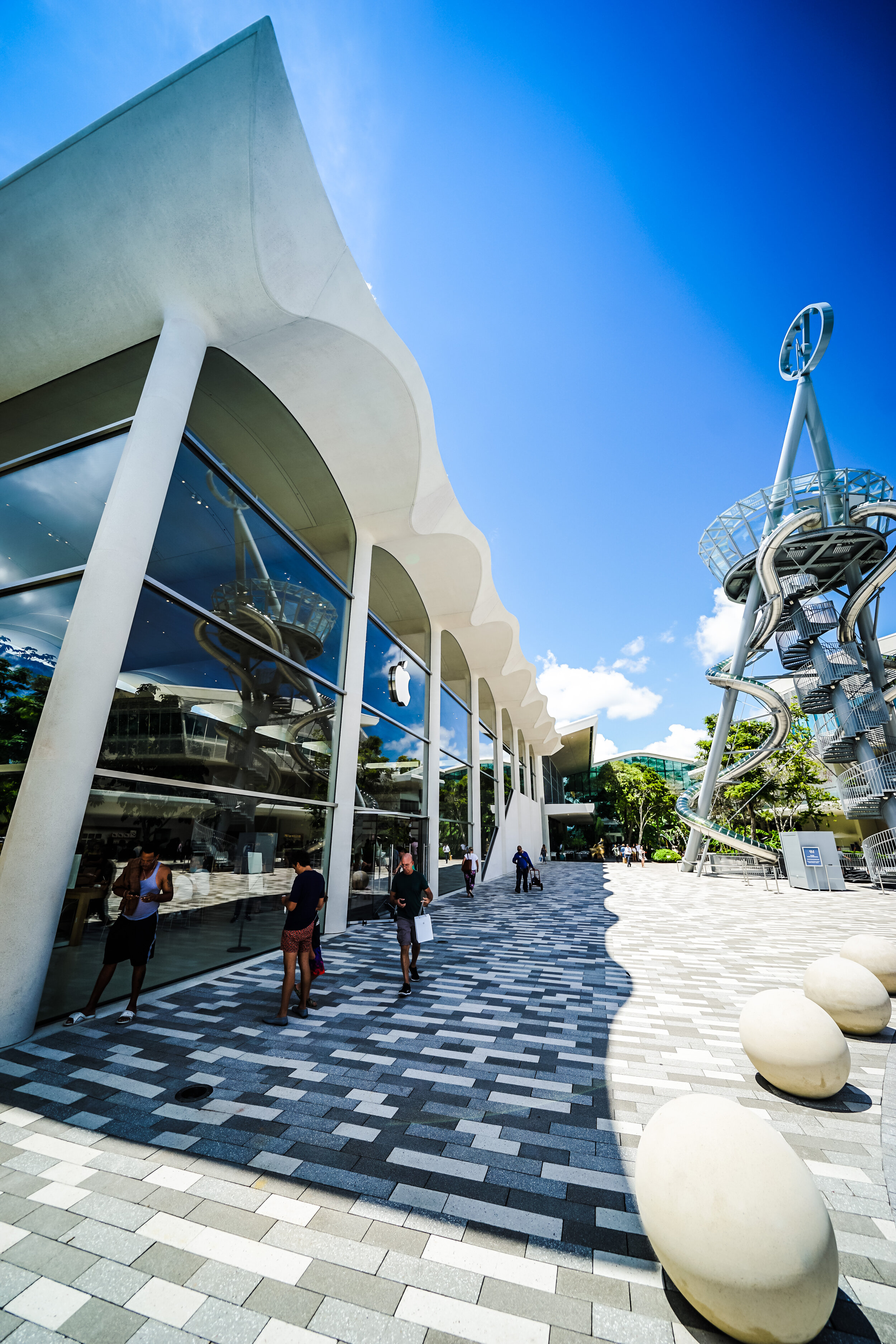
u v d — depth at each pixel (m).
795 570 25.44
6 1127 3.32
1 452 8.09
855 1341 1.99
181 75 6.11
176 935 6.41
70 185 6.77
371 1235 2.46
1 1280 2.19
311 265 7.29
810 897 17.95
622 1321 2.05
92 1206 2.63
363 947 8.85
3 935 4.68
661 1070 4.25
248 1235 2.45
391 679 13.81
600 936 10.31
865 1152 3.19
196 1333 1.96
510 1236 2.46
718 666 28.72
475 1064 4.31
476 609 17.19
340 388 9.21
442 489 12.27
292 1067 4.22
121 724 5.78
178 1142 3.19
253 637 8.20
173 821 6.44
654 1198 2.14
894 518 22.91
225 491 7.90
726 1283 1.87
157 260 6.96
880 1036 5.11
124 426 6.54
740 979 7.04
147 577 6.24
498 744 28.34
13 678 5.86
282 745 8.72
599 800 62.66
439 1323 2.02
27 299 7.47
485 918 12.91
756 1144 2.16
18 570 6.46
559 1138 3.28
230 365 8.47
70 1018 5.02
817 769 35.03
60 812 5.04
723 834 26.91
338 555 11.17
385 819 12.94
